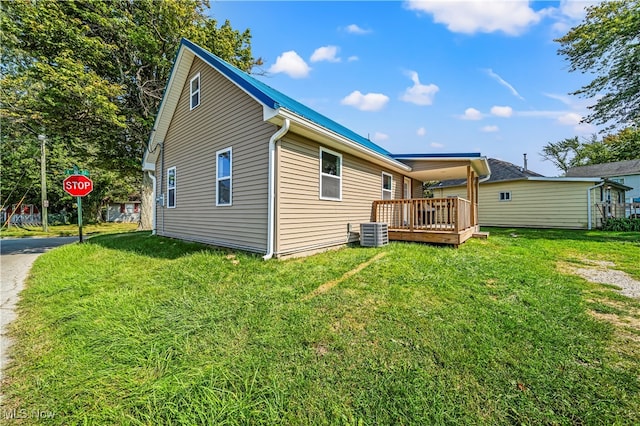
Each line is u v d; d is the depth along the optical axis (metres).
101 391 1.76
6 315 3.09
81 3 9.53
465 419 1.51
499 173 15.22
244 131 5.88
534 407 1.58
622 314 2.79
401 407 1.59
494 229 12.94
